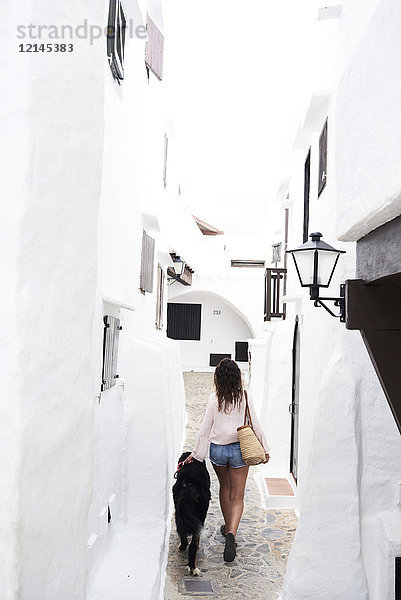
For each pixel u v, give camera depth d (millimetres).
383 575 4043
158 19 7785
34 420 1938
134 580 4328
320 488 4441
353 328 3436
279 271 11617
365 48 3021
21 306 1863
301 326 7262
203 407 14781
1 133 1886
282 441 8672
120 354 5414
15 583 1814
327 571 4363
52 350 2107
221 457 5766
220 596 4887
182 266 14055
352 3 4699
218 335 24250
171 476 7020
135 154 6086
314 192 6688
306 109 6145
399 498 4375
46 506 2059
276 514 6988
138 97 6266
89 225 2506
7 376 1846
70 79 2225
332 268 4125
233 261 24328
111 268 4637
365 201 2875
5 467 1833
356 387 4500
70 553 2330
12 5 1886
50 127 2043
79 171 2361
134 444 5883
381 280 3104
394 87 2498
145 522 5754
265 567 5473
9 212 1865
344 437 4457
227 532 5652
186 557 5688
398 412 3387
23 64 1882
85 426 2490
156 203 7809
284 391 8773
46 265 2043
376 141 2732
